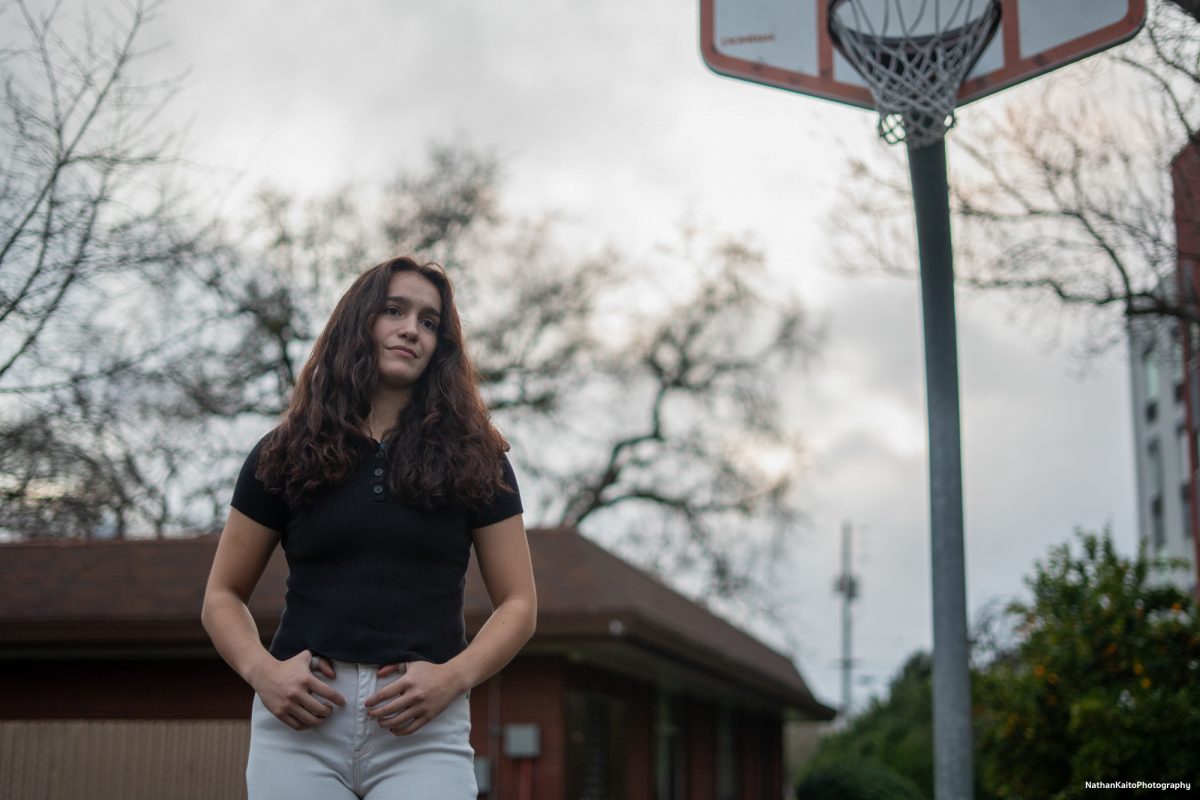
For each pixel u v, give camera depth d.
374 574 2.57
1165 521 24.95
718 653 15.48
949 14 5.45
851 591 42.91
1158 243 8.38
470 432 2.74
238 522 2.70
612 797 14.79
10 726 11.08
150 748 11.08
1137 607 9.28
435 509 2.64
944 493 5.91
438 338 2.84
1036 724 9.23
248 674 2.51
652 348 28.12
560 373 27.75
